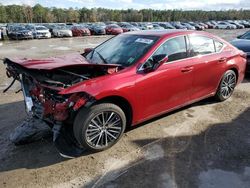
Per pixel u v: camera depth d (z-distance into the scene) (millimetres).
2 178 3338
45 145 4035
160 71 4219
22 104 5691
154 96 4242
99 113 3684
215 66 5184
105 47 4965
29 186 3203
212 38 5242
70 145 3844
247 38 9008
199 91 5062
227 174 3389
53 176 3373
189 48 4738
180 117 4984
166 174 3391
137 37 4691
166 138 4250
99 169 3500
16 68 4129
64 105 3400
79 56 4707
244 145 4051
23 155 3797
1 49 17688
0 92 6586
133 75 3949
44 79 3787
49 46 19812
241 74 5941
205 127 4613
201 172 3424
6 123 4766
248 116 5070
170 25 46906
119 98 3857
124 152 3873
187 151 3889
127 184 3221
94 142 3789
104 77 3740
